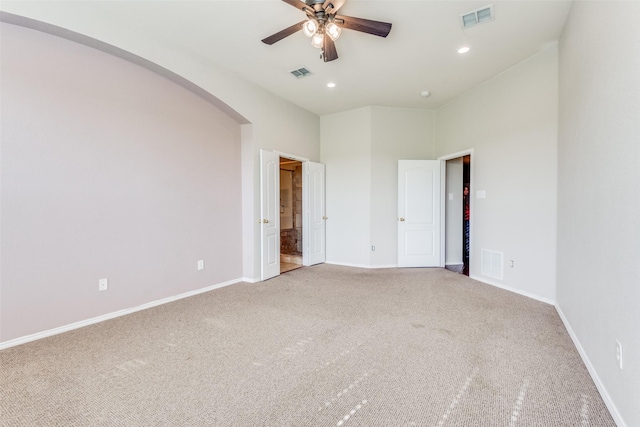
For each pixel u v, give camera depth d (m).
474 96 4.33
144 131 3.18
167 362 2.11
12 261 2.34
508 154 3.74
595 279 1.87
